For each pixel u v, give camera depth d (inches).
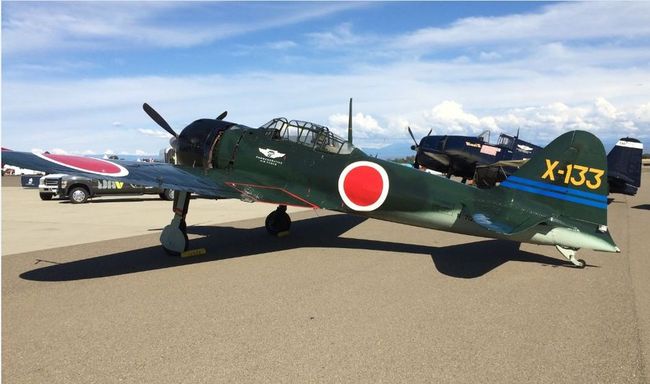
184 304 190.1
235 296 201.3
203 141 340.5
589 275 237.8
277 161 314.3
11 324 167.3
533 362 135.7
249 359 137.6
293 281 225.9
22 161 241.1
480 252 297.3
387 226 409.7
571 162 245.6
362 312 180.1
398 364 134.3
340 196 298.5
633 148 634.2
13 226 410.9
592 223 241.3
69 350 144.5
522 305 188.7
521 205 255.4
